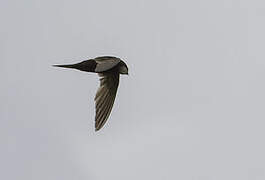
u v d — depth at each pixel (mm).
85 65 13609
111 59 13766
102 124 14070
